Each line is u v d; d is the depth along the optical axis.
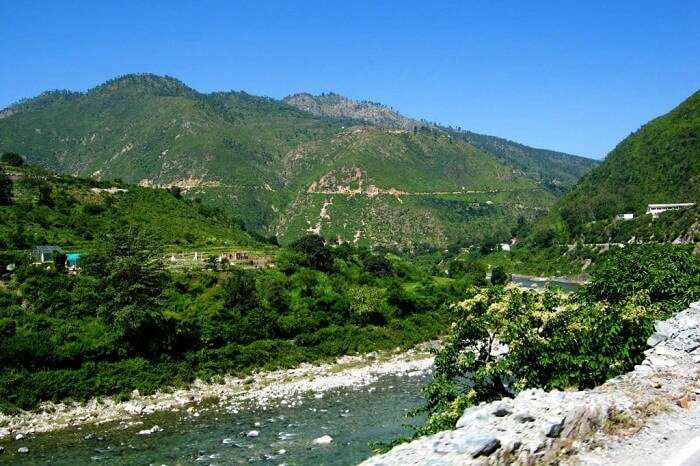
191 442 36.84
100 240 61.88
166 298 61.53
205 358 54.84
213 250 93.44
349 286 78.56
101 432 39.56
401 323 74.12
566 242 183.50
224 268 73.88
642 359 20.17
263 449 35.16
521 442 12.43
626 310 21.16
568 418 13.09
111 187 115.25
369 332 69.69
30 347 46.84
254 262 81.88
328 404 46.47
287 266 78.62
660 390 15.74
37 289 55.62
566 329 22.05
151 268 55.97
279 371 57.72
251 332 61.12
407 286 89.81
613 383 16.31
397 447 13.49
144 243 57.16
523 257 193.75
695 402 15.01
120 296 52.50
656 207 167.38
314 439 37.03
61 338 49.91
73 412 43.91
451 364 25.19
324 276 80.12
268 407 45.75
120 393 47.38
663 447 12.62
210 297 63.31
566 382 20.70
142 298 53.03
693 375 16.78
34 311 53.31
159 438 37.88
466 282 99.50
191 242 99.50
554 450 12.58
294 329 64.50
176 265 75.75
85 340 50.56
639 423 13.81
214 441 36.97
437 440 13.07
